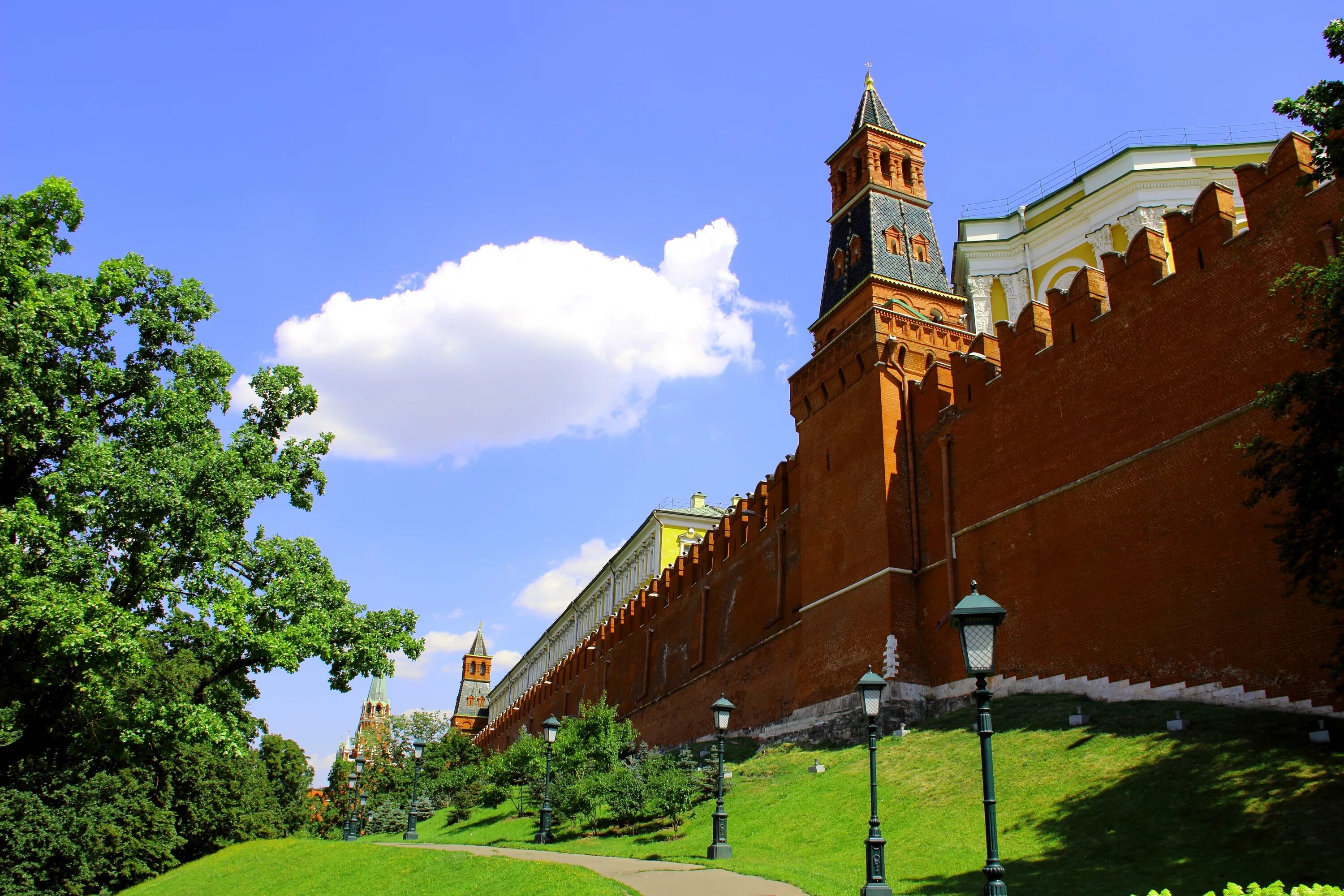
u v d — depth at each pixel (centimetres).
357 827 5103
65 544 2131
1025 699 2595
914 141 4044
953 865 1789
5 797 3712
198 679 3762
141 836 4300
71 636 1995
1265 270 2177
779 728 3591
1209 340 2286
